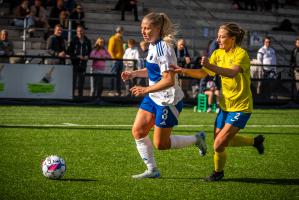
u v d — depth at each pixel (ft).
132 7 118.01
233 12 131.64
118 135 50.16
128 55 88.99
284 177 32.96
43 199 26.50
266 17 134.82
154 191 28.55
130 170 34.09
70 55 85.05
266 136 52.95
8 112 69.21
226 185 30.48
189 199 27.09
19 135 48.19
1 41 84.69
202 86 80.43
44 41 103.81
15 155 38.22
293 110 85.76
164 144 31.42
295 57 94.53
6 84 81.56
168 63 29.76
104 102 85.61
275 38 129.70
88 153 39.99
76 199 26.61
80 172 33.06
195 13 127.95
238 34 30.73
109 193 27.86
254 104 90.68
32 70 82.48
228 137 30.63
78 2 119.85
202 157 39.40
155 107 30.89
